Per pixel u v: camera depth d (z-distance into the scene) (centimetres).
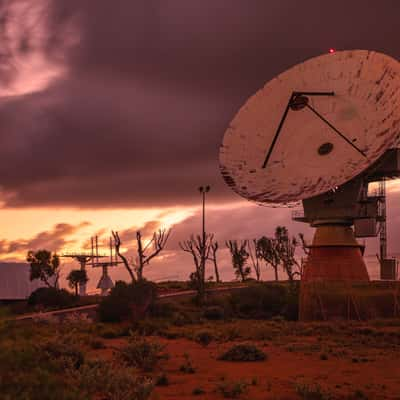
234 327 4631
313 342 3769
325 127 6025
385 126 5550
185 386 1978
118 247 7462
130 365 2438
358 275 5884
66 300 9000
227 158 6347
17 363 1001
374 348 3441
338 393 1883
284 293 7544
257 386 1994
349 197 5906
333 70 6272
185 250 8875
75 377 1619
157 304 6275
